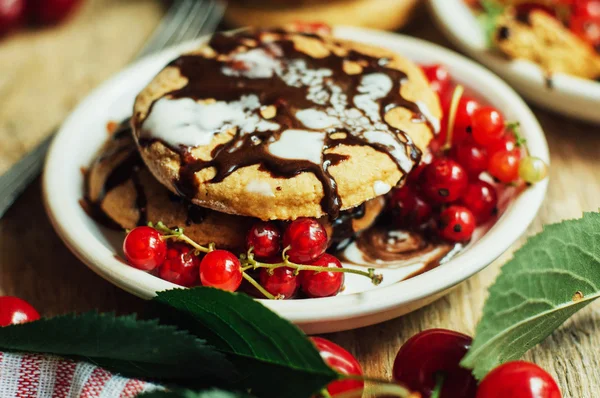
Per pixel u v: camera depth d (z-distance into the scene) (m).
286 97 0.27
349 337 0.27
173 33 0.37
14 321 0.25
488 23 0.34
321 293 0.25
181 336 0.23
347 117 0.27
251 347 0.23
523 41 0.33
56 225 0.27
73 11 0.42
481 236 0.28
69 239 0.27
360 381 0.24
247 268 0.25
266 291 0.25
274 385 0.23
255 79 0.28
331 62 0.29
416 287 0.25
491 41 0.34
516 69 0.33
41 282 0.29
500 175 0.28
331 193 0.25
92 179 0.29
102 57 0.39
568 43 0.33
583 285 0.24
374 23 0.37
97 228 0.28
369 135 0.26
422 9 0.40
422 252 0.28
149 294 0.25
